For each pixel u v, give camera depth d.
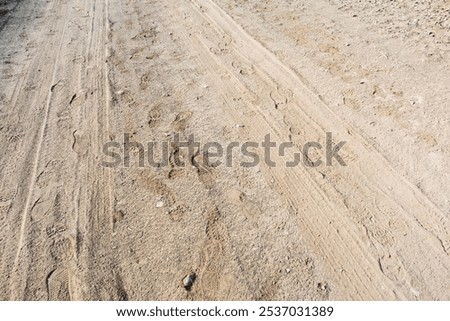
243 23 4.66
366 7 4.72
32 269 2.08
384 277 1.93
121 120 3.18
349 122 2.92
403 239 2.09
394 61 3.57
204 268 2.03
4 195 2.54
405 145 2.66
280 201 2.37
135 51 4.29
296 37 4.18
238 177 2.56
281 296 1.89
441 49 3.67
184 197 2.44
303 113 3.07
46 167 2.75
